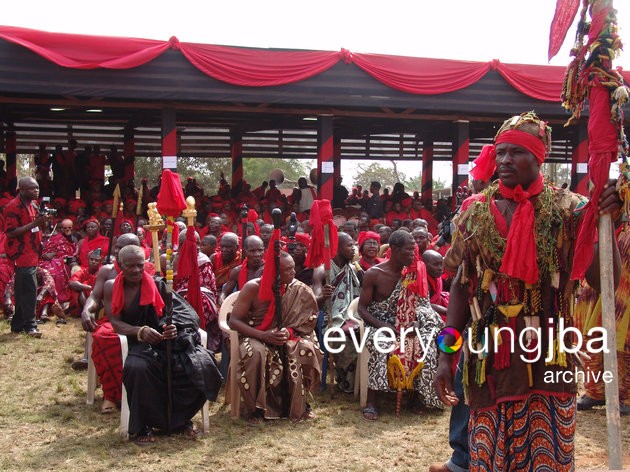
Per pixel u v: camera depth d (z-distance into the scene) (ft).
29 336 28.48
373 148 74.49
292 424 19.06
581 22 9.57
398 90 44.06
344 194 61.93
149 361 17.39
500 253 9.07
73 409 19.84
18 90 37.32
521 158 8.92
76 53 37.83
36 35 37.11
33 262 28.91
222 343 22.82
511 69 45.96
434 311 20.79
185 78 40.11
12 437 17.53
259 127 61.62
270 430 18.52
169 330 17.37
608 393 9.09
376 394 20.94
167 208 17.48
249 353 18.83
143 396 17.20
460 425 14.19
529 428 9.08
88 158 55.72
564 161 79.00
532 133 8.98
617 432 9.10
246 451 16.84
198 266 22.17
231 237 26.61
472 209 9.32
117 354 19.25
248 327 19.15
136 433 17.28
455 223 9.55
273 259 18.97
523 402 9.04
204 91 40.50
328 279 21.76
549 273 9.02
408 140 70.59
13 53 37.17
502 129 9.23
